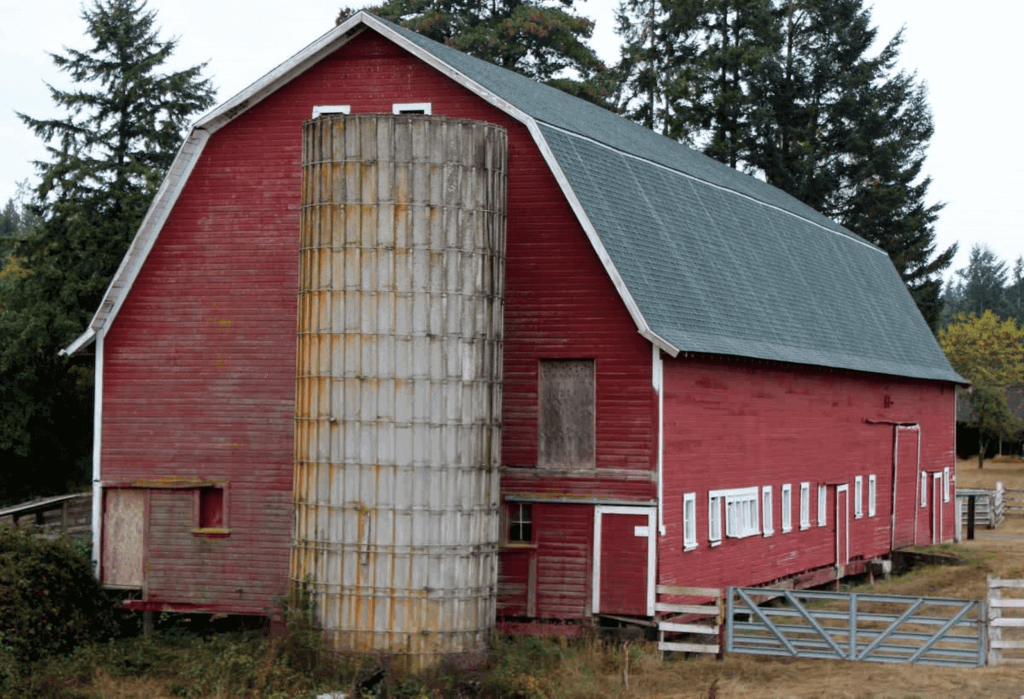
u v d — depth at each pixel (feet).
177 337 106.22
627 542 98.27
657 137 148.56
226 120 106.11
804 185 253.65
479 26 228.02
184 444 105.40
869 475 148.05
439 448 87.51
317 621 88.28
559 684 85.87
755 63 254.47
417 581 86.84
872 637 104.32
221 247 105.91
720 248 121.60
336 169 88.63
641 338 98.78
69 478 207.51
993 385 350.23
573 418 100.17
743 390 114.11
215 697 82.48
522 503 100.53
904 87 268.00
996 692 83.25
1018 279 634.43
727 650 96.32
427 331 87.51
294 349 104.06
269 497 103.76
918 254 260.21
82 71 208.74
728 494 110.52
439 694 83.20
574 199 99.19
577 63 235.61
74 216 198.59
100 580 105.60
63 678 87.81
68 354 107.86
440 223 88.07
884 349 154.30
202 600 104.01
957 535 182.91
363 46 104.63
